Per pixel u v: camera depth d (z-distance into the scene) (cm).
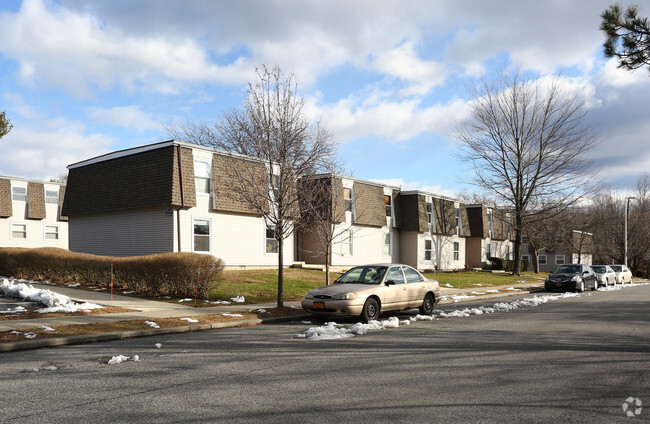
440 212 3762
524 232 4519
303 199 1641
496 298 2208
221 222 2319
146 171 2209
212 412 527
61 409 536
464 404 559
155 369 728
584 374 705
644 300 2023
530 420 506
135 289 1731
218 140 3862
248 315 1322
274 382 653
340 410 535
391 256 3425
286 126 1511
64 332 995
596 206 5800
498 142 3753
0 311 1234
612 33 971
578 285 2538
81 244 2533
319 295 1269
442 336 1042
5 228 3359
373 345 932
